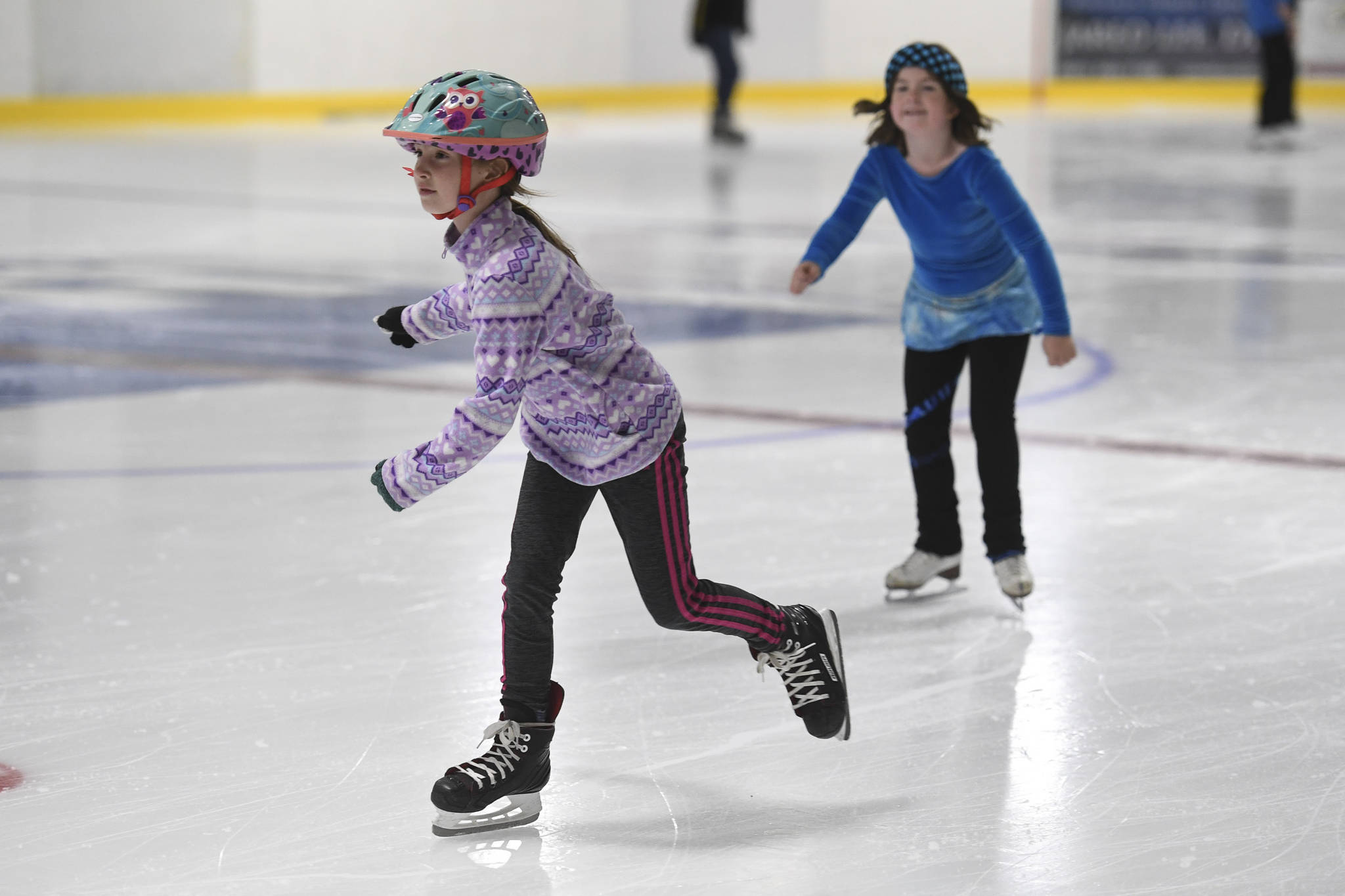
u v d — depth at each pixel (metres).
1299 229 36.94
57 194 41.38
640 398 8.00
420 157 7.60
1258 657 10.69
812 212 39.91
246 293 27.23
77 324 24.14
